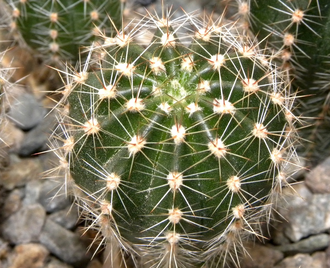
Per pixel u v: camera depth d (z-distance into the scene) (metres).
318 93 0.22
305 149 0.24
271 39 0.21
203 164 0.16
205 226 0.16
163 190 0.16
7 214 0.23
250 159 0.16
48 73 0.26
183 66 0.17
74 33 0.24
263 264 0.22
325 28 0.20
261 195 0.17
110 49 0.19
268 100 0.17
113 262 0.21
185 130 0.16
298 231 0.22
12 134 0.24
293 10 0.20
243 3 0.22
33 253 0.22
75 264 0.22
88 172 0.17
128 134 0.16
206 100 0.16
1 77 0.20
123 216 0.16
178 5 0.29
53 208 0.23
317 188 0.23
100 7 0.23
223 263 0.19
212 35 0.18
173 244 0.16
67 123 0.18
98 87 0.17
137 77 0.17
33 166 0.24
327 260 0.22
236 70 0.17
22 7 0.23
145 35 0.21
